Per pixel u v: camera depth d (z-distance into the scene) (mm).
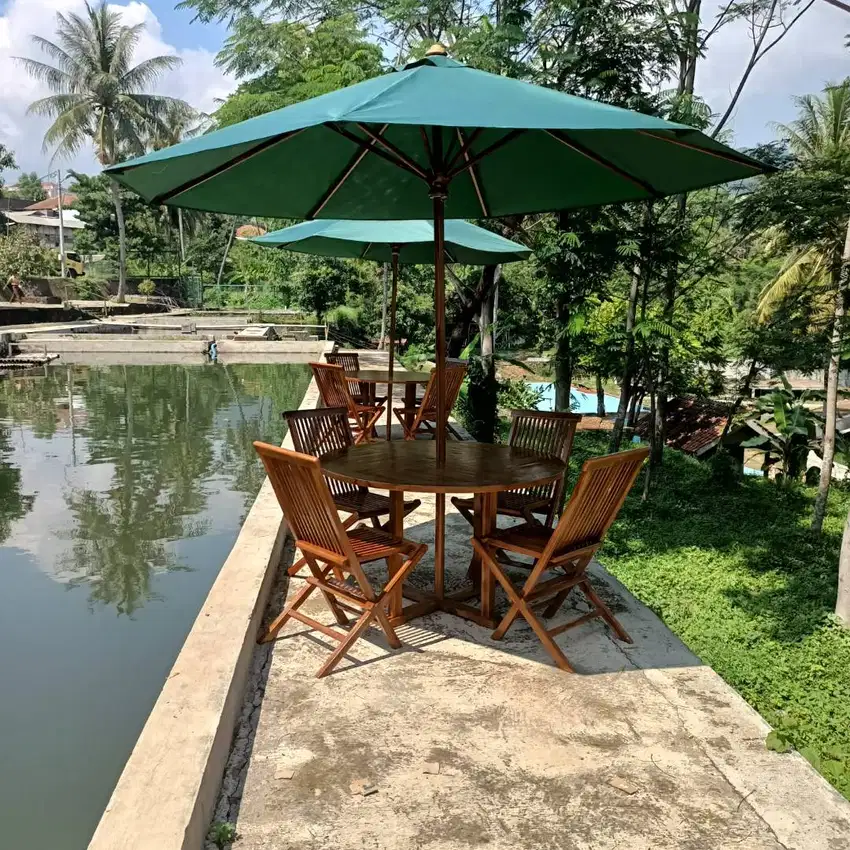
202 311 35156
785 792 2326
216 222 48344
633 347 9148
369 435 7949
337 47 15008
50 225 55375
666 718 2740
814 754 2643
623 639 3408
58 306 29594
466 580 4062
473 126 2234
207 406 14414
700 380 11320
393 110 2352
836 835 2137
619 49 8391
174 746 2195
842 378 13703
